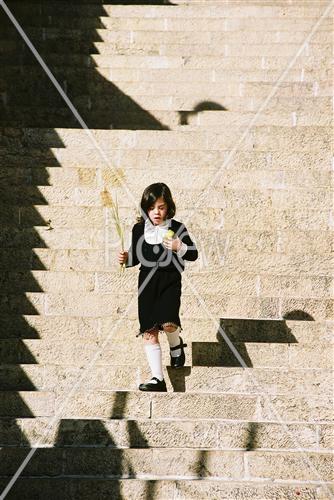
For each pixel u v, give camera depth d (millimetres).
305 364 6777
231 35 11703
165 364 6820
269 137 9344
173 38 11711
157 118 10477
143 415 6168
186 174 8805
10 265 7777
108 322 7012
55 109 10406
